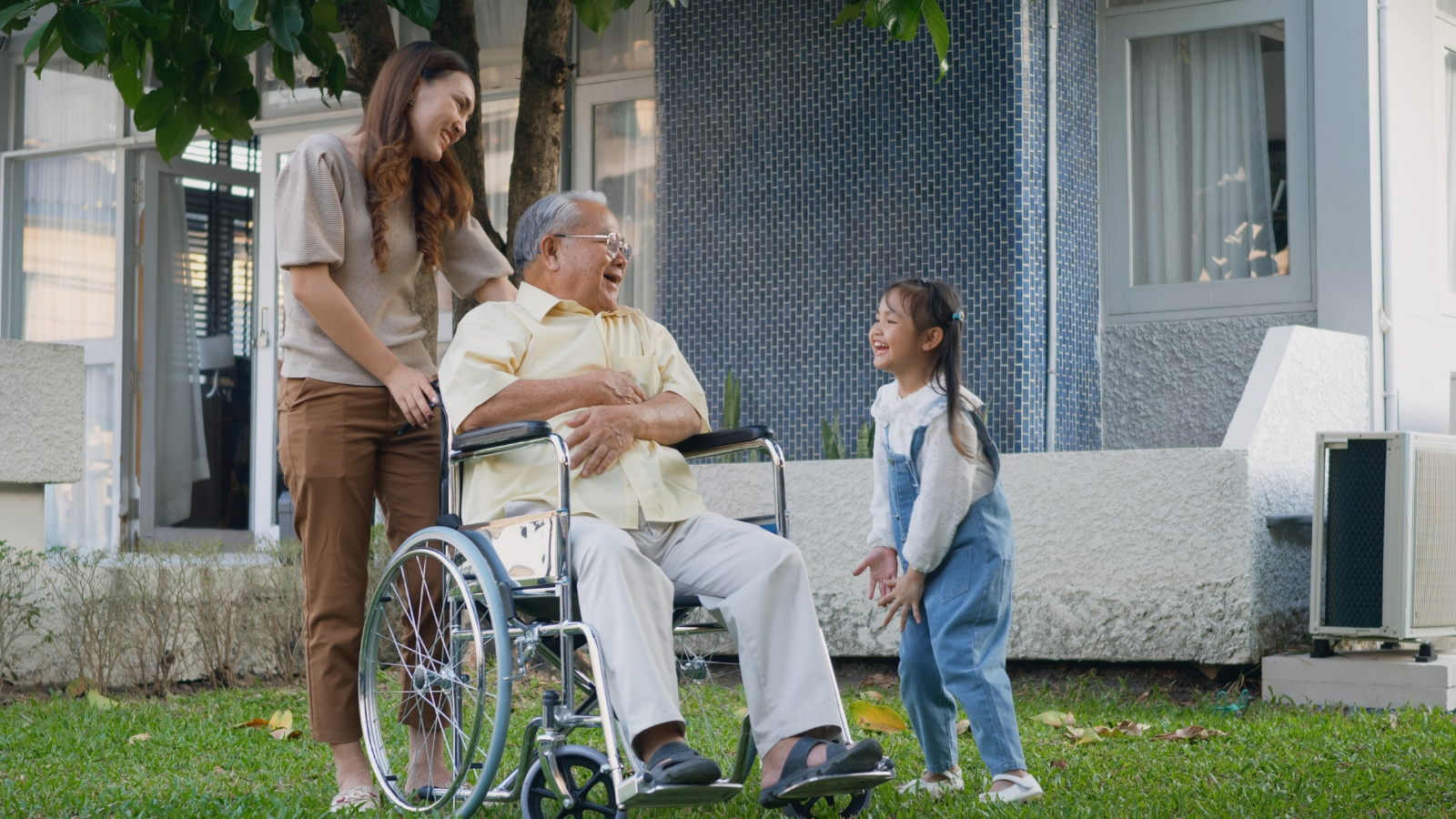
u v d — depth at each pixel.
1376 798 3.21
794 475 5.72
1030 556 5.31
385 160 3.31
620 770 2.61
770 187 6.51
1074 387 6.23
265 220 8.58
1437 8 6.54
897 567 3.50
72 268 8.91
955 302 3.36
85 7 3.83
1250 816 3.01
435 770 3.40
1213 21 6.36
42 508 5.44
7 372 5.23
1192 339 6.33
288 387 3.36
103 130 8.84
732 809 3.12
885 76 6.27
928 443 3.26
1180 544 5.04
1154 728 4.32
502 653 2.78
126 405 8.68
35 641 5.25
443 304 7.77
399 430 3.41
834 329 6.34
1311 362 5.48
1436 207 6.45
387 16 5.52
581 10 5.15
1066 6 6.28
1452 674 4.68
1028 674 5.51
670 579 3.10
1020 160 6.00
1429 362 6.30
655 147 6.92
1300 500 5.32
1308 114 6.14
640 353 3.35
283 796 3.33
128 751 3.98
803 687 2.86
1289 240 6.17
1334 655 4.94
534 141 5.64
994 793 3.23
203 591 5.59
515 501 3.06
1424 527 4.81
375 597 3.23
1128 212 6.50
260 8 4.23
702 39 6.69
